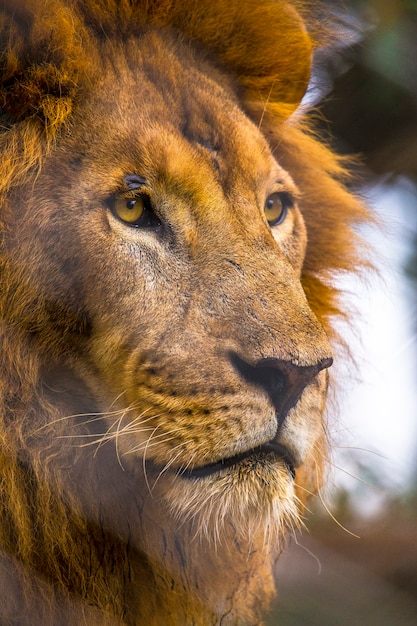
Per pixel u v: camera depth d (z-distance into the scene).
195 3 6.42
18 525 5.54
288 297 5.59
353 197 7.83
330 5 7.71
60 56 5.68
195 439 5.42
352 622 8.42
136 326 5.55
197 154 5.82
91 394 5.71
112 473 5.86
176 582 6.12
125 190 5.61
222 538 6.17
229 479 5.45
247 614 6.71
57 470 5.74
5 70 5.59
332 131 8.29
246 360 5.37
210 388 5.40
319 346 5.42
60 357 5.64
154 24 6.20
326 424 7.11
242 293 5.57
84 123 5.69
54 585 5.71
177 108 5.92
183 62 6.25
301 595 8.42
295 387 5.37
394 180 8.56
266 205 6.38
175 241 5.68
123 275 5.55
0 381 5.54
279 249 5.88
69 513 5.80
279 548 7.03
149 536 6.02
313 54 7.61
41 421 5.67
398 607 8.45
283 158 7.33
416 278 8.49
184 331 5.51
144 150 5.66
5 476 5.51
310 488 7.16
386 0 7.75
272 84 6.94
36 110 5.63
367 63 7.85
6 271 5.51
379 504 8.67
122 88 5.83
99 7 6.02
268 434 5.39
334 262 7.60
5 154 5.55
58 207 5.55
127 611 6.06
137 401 5.54
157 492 5.82
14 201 5.53
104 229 5.55
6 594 5.52
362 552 8.60
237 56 6.71
